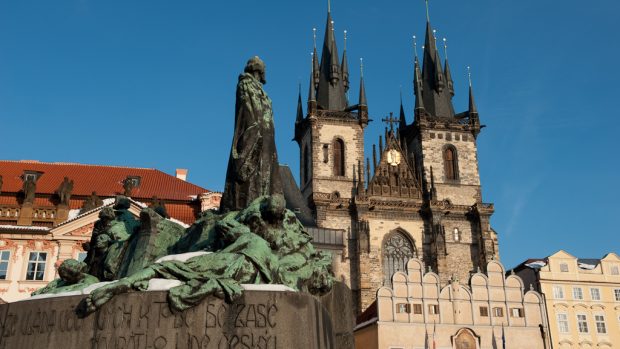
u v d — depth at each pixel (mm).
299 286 10383
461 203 80500
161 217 12328
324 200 76688
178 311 8211
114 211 13594
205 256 9008
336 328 11680
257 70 13031
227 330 8188
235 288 8359
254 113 12523
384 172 80562
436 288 53781
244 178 12117
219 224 10055
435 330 52250
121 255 12203
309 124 83250
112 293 8289
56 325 8320
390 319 52188
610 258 59438
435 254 74812
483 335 52719
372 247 74688
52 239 41688
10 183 48531
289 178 66438
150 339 8094
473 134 84938
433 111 86812
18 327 8492
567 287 57938
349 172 80312
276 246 11000
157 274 8688
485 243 76250
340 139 82125
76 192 47750
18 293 40219
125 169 53688
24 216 44031
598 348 56031
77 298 8438
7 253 41094
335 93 86438
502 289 54531
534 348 52844
